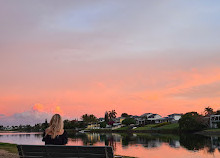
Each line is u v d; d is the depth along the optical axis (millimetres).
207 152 33281
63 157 6496
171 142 50406
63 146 6258
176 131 98750
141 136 78438
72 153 6402
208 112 138250
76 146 6254
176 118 148500
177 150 36188
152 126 129625
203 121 93062
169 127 110062
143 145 45094
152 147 41062
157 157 29531
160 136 74750
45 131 6457
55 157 6566
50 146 6320
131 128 141375
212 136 66938
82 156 6387
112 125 173875
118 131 140500
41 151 6543
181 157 29562
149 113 176375
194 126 91250
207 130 84875
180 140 55281
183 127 92688
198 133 85188
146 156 30281
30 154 6719
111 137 78188
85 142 57219
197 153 32594
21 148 6719
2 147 20812
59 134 6434
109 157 6238
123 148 40031
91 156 6344
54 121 6402
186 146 41469
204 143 46125
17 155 15594
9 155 15531
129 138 69312
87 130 174125
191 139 57594
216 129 85312
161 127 115250
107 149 6160
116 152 34375
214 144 43469
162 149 37750
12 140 76125
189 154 31875
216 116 95312
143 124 151000
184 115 94812
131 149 38281
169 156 30406
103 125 171000
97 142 56625
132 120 152500
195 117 93062
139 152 34312
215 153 32156
